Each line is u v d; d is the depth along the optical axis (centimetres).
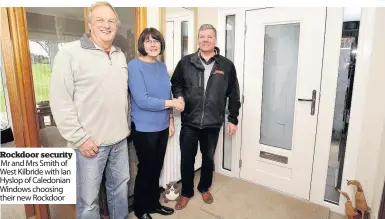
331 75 186
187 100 186
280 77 216
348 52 178
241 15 224
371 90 166
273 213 194
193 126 188
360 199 169
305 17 191
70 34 149
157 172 180
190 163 198
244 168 248
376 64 162
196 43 229
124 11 174
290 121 216
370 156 171
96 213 143
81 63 120
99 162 136
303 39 194
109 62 130
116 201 158
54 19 140
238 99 201
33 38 132
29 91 128
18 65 123
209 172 210
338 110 191
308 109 201
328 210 197
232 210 198
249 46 224
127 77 145
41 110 141
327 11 181
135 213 181
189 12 216
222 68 185
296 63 205
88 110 126
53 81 117
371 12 161
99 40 126
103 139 132
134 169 195
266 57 220
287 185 222
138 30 179
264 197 218
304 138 206
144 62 154
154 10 187
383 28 157
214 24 239
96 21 122
